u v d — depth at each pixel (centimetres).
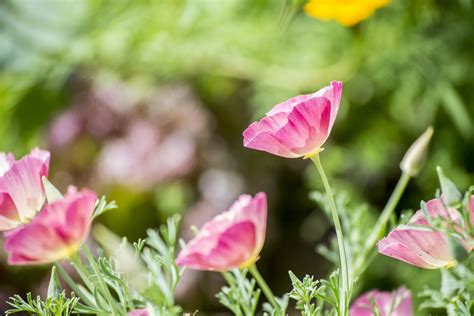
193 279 169
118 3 164
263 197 80
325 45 167
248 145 76
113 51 170
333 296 79
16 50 173
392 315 82
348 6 116
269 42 164
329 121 76
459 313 77
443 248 74
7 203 76
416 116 162
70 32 171
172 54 166
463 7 139
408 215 80
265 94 169
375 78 157
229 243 79
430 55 150
